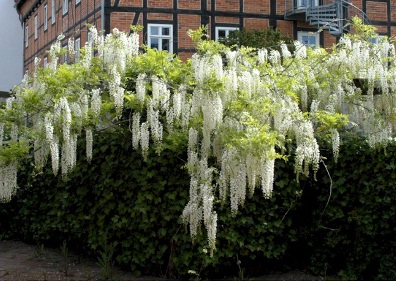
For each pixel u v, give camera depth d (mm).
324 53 6055
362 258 5445
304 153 4867
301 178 5637
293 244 5887
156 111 5156
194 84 4949
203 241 5348
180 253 5484
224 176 4562
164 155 5535
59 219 6762
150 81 5277
